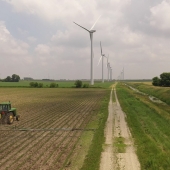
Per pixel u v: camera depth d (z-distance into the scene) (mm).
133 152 14562
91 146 15633
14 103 44906
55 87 116625
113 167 12141
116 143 16547
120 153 14352
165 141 17250
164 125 23484
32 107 38469
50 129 21266
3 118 23688
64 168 12086
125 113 30781
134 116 27828
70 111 33438
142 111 32844
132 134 19188
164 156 13391
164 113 32344
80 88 108188
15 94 69750
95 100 50594
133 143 16609
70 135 19031
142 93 80188
